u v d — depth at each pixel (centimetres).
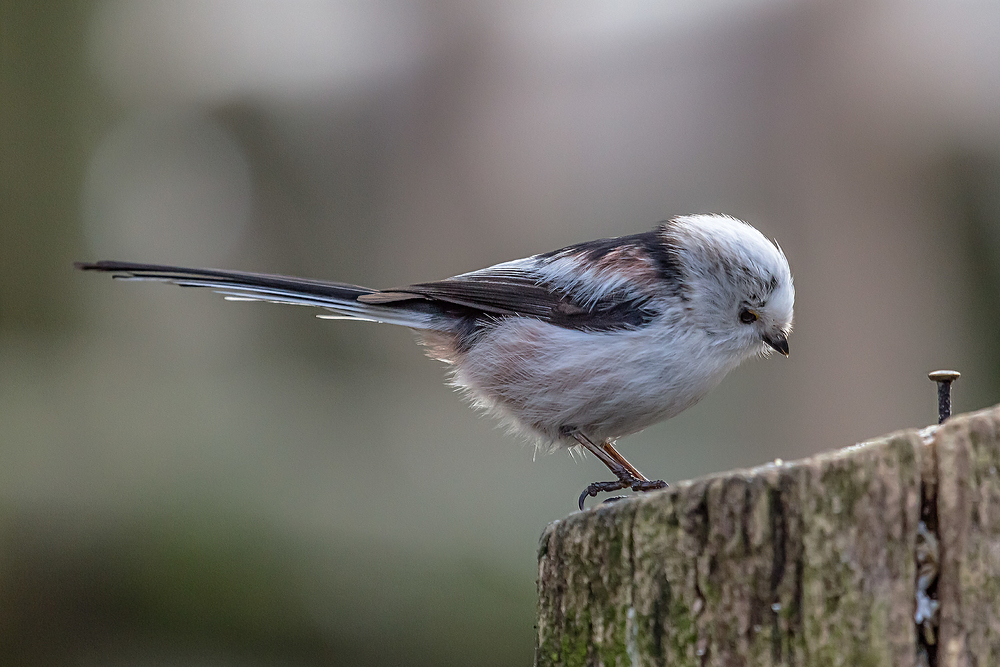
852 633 359
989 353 1488
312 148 1834
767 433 1437
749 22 1366
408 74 1695
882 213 1355
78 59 1878
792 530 365
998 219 1394
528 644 1127
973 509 360
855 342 1374
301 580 1166
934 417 1403
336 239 1842
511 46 1577
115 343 1797
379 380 1731
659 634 385
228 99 1916
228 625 1171
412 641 1135
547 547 436
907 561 361
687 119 1419
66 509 1223
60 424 1386
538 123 1549
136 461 1309
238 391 1589
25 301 1838
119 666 1149
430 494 1300
